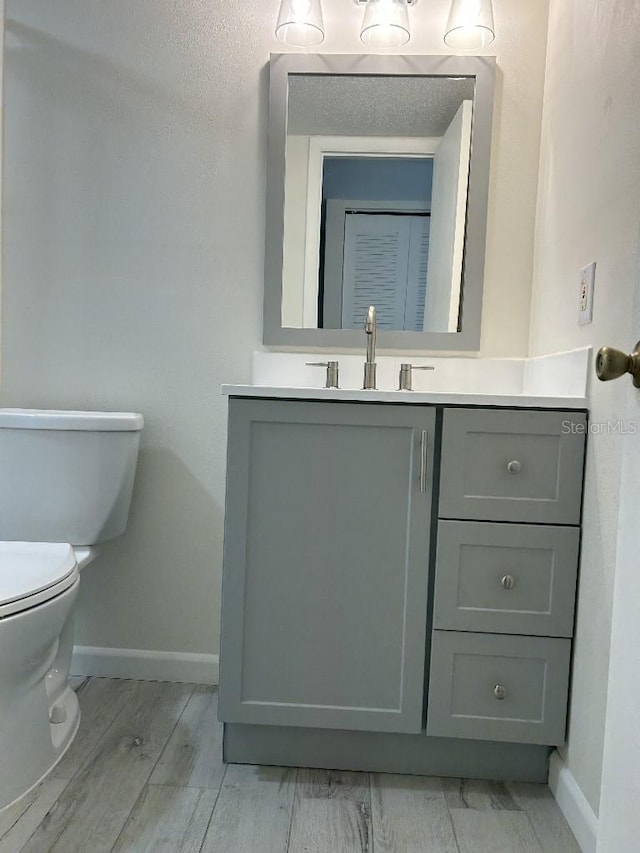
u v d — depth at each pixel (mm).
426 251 1813
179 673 1862
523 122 1783
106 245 1850
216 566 1868
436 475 1400
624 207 1182
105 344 1862
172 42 1813
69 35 1821
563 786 1340
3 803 1177
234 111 1817
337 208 1818
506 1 1771
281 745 1467
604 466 1251
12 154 1848
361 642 1405
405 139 1806
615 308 1216
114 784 1371
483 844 1233
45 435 1641
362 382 1821
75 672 1869
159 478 1864
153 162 1831
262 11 1801
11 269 1863
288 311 1830
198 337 1856
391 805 1342
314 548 1402
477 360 1808
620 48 1222
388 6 1679
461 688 1399
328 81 1804
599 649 1228
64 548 1405
